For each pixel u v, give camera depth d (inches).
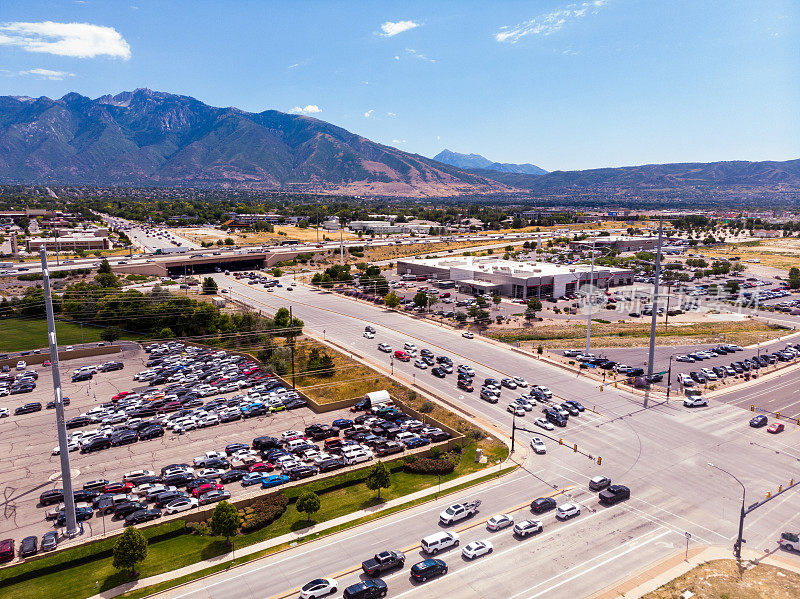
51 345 2237.9
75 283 6845.5
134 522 2386.8
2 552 2105.1
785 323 6220.5
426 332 5585.6
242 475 2832.2
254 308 6363.2
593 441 3139.8
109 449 3147.1
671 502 2509.8
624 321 6299.2
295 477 2783.0
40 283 6806.1
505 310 6747.1
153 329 5487.2
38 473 2859.3
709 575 1995.6
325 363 4345.5
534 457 2960.1
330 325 5772.6
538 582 1977.1
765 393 3924.7
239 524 2263.8
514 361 4650.6
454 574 2026.3
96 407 3673.7
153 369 4458.7
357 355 4746.6
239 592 1940.2
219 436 3321.9
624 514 2413.9
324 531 2320.4
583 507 2469.2
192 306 5511.8
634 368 4392.2
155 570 2073.1
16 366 4552.2
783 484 2662.4
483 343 5216.5
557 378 4220.0
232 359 4741.6
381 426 3371.1
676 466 2839.6
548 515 2411.4
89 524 2405.3
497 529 2304.4
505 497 2568.9
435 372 4284.0
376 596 1888.5
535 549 2170.3
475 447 3112.7
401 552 2160.4
